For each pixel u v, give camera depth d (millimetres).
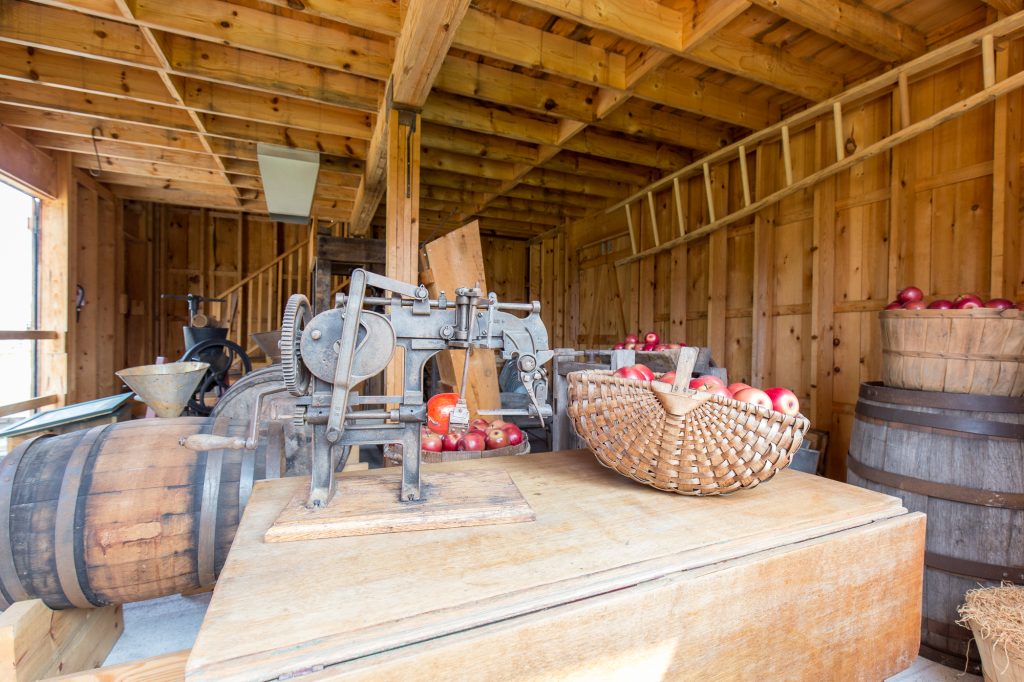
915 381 1754
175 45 2576
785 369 3146
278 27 2416
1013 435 1556
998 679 1223
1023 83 1916
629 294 4781
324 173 4480
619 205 4523
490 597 610
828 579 818
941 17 2350
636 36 2215
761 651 756
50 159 4305
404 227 2635
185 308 6484
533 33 2473
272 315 6652
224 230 6645
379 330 857
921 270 2412
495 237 7086
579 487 1009
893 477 1745
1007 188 2047
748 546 777
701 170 3758
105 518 1175
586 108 3109
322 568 668
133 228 6152
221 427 1429
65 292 4422
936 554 1648
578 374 1018
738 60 2529
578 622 620
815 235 2889
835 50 2660
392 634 552
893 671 904
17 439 1940
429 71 2234
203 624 542
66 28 2453
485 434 1912
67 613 1308
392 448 1770
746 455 880
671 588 678
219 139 3846
